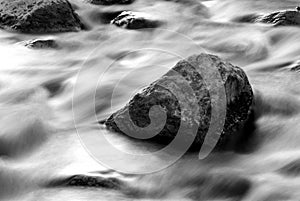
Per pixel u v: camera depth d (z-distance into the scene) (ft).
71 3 24.16
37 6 22.79
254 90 18.24
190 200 16.05
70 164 16.57
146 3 24.77
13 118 17.90
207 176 16.34
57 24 22.84
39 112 18.22
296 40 21.47
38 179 16.38
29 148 17.33
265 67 20.12
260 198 15.87
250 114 17.52
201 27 22.99
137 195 16.05
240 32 22.44
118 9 24.38
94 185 16.11
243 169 16.44
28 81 19.97
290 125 17.49
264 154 16.89
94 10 24.18
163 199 16.03
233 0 24.70
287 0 24.73
